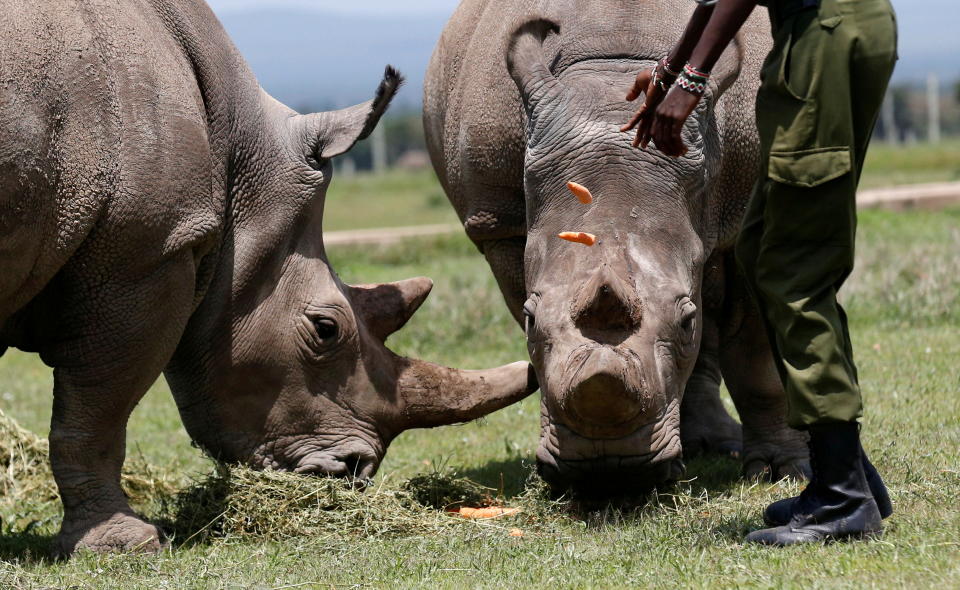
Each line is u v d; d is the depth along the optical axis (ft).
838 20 47.78
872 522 48.08
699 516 54.85
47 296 60.44
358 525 60.13
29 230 55.62
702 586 43.32
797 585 42.09
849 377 47.96
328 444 65.98
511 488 69.46
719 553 47.52
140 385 60.64
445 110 75.31
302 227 66.39
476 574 48.19
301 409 65.72
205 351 65.21
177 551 57.00
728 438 77.36
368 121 65.41
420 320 120.37
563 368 53.11
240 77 65.77
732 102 65.46
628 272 55.47
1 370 128.16
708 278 70.49
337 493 62.34
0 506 70.95
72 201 56.49
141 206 58.03
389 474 72.69
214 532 60.70
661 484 56.65
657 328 54.85
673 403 56.08
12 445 75.05
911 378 85.81
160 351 60.64
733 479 69.41
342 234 194.39
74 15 57.16
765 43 68.03
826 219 48.19
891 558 44.70
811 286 48.52
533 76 60.75
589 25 63.93
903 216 182.09
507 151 67.21
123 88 57.88
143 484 73.31
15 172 54.08
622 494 57.52
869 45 47.83
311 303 65.77
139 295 59.26
